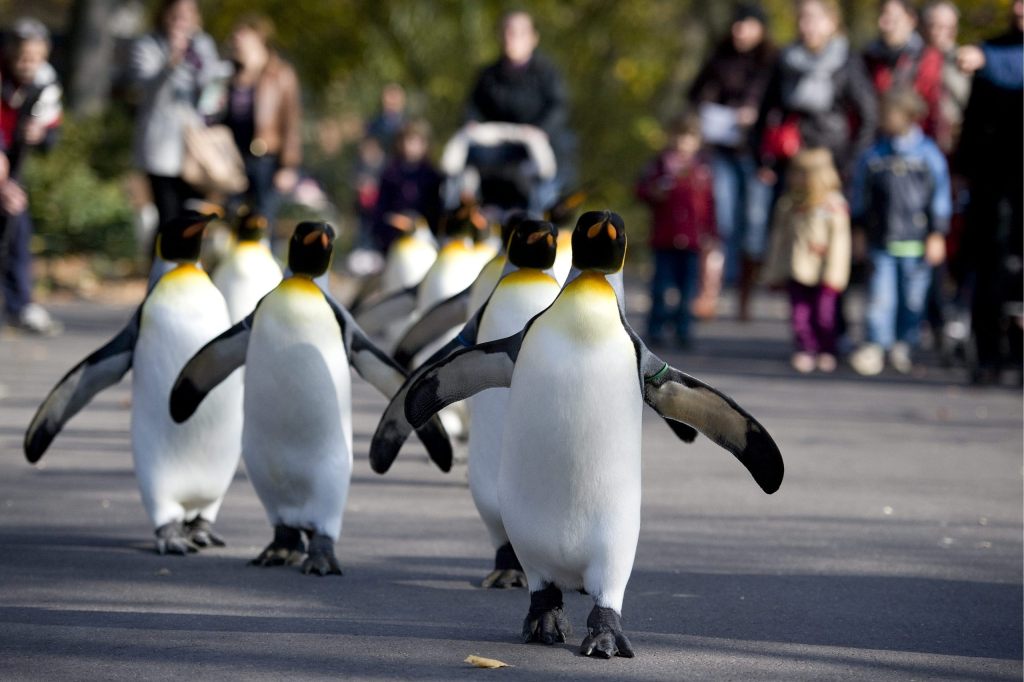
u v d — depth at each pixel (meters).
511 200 15.38
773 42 19.73
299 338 6.43
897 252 14.66
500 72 15.75
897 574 6.94
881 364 15.29
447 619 5.98
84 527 7.69
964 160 13.27
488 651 5.50
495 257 7.38
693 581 6.76
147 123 16.86
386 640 5.62
